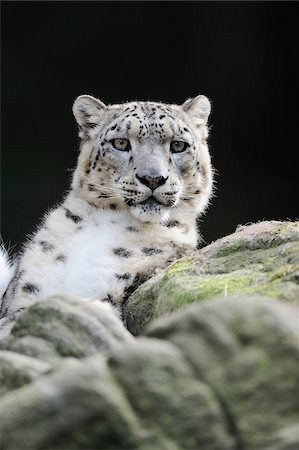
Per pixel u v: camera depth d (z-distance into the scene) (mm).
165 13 33062
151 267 11266
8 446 5129
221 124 32812
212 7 32969
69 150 32750
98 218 11672
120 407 5172
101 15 32844
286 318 5562
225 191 32344
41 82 32688
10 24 32375
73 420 5145
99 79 33031
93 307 7129
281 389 5301
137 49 33219
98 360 5449
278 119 32938
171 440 5164
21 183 32094
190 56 33219
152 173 11336
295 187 32531
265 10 32750
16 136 32438
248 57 32938
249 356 5371
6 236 30797
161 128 11781
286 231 9422
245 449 5207
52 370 5855
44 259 11508
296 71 32688
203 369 5336
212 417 5227
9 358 6289
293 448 5156
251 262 9141
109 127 11961
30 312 7109
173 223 11852
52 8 32625
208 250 9766
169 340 5500
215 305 5621
